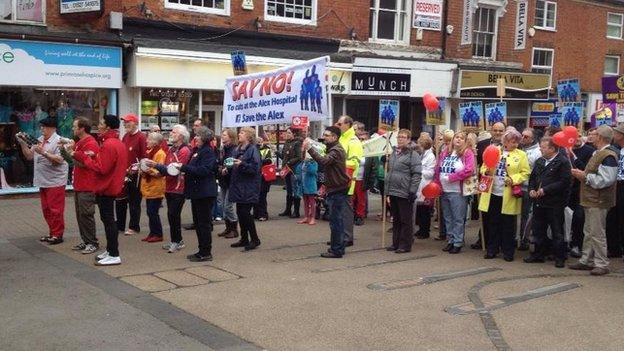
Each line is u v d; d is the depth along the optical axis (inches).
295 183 454.0
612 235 354.6
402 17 759.1
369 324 230.4
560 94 544.1
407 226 356.5
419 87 754.2
